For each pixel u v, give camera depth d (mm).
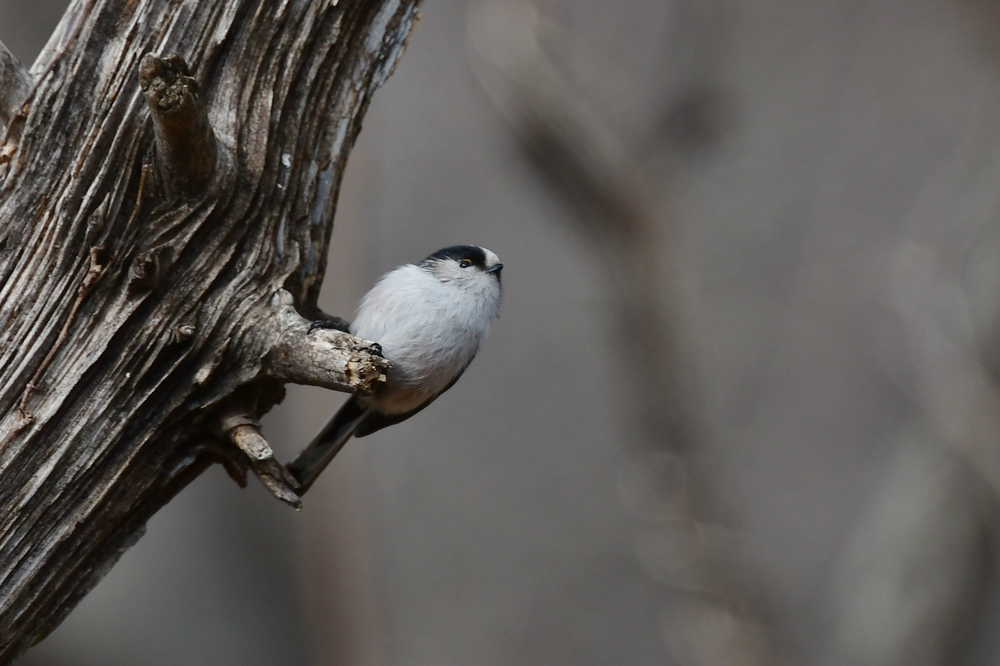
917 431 15211
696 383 13227
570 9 13297
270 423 11656
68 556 4910
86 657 10375
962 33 15078
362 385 4684
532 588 14336
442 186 15148
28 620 4914
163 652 10766
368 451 13688
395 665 13828
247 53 5203
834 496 15859
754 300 15719
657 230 12586
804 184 15695
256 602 11328
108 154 4773
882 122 15570
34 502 4789
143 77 4379
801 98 15633
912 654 14141
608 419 14711
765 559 15195
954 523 14422
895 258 14000
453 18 15508
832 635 14734
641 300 12727
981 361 12703
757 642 12727
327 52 5434
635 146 12625
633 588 14289
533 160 12250
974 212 13875
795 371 15680
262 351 4953
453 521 14859
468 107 15281
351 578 12016
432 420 15328
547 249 15172
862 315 15508
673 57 12781
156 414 4910
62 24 4902
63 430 4797
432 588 14531
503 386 15055
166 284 4855
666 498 13023
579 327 15016
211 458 5188
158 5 4980
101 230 4773
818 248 15695
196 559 11203
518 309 15234
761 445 15703
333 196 5562
